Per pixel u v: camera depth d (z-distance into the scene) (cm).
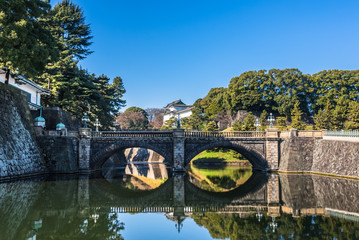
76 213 1858
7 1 2842
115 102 7719
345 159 3403
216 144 4309
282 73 8025
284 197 2402
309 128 6825
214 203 2283
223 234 1472
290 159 4081
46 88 5062
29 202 2031
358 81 7531
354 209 1933
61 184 2923
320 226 1558
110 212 1944
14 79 4112
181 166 4166
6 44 2803
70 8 6475
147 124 11344
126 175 4259
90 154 4141
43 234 1395
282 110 7731
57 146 3816
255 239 1377
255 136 4425
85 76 5728
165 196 2588
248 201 2331
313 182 3091
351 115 6378
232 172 4566
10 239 1280
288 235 1416
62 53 5325
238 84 8206
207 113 9544
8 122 3094
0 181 2712
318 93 7875
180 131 4216
